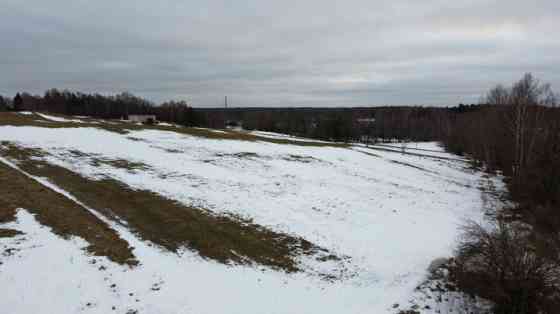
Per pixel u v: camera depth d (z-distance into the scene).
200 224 16.67
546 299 10.91
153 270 12.17
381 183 29.12
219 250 14.62
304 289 12.68
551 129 38.56
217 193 21.31
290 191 23.56
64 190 18.17
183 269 12.72
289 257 14.91
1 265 10.56
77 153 26.00
